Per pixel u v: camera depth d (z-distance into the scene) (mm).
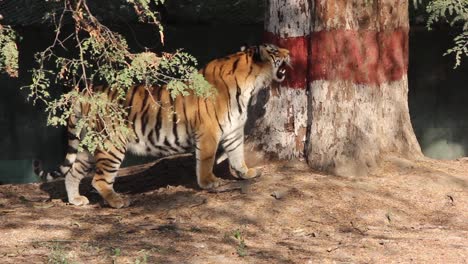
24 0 21875
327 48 12266
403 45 12883
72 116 12133
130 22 22203
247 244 10133
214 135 12000
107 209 11992
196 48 22719
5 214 11820
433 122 23047
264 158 12836
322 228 10766
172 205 11703
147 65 8844
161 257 9578
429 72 23281
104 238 10422
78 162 12328
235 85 12086
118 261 9391
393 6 12625
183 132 12062
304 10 12492
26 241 10383
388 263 9344
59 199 13062
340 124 12320
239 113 12172
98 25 8875
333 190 11633
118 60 8914
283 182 11875
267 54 12203
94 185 12086
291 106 12633
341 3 12227
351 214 11141
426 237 10406
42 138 21266
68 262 9359
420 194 11766
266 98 12883
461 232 10648
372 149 12430
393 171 12383
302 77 12586
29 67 21797
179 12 22344
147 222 11117
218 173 12836
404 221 11102
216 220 11008
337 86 12305
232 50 22781
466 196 11805
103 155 11953
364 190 11711
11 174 21094
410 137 13023
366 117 12430
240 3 22422
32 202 13094
